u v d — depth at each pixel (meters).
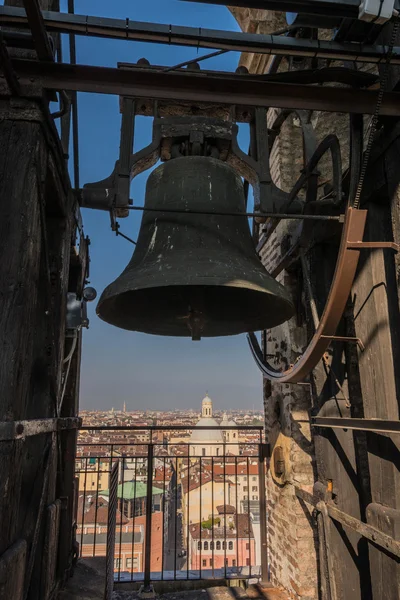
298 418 3.98
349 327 2.97
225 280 2.14
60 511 2.37
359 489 2.53
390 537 1.96
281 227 4.25
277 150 4.56
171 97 1.97
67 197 2.46
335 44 1.97
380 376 2.25
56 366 2.24
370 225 2.41
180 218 2.47
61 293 2.32
